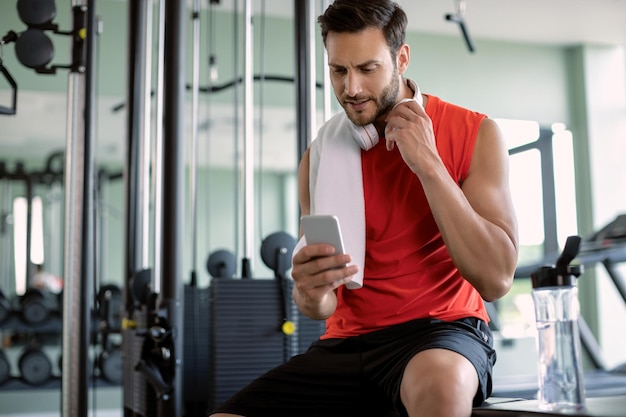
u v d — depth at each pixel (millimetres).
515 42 6961
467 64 6672
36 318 6254
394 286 1648
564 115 7113
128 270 3537
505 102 6844
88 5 2953
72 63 2932
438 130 1665
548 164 7082
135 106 3592
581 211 7195
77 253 2828
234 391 2785
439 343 1472
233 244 9414
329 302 1663
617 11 6289
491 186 1594
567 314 1285
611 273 4648
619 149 7180
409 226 1660
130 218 3559
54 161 8492
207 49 6078
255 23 6109
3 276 8227
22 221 8523
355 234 1663
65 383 2781
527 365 5598
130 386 3268
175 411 2611
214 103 6070
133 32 3607
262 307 2854
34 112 6430
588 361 6848
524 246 7156
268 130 7250
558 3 6098
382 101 1600
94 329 4402
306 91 2850
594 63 7148
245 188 3113
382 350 1603
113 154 8438
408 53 1688
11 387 5719
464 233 1472
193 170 3447
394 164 1695
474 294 1714
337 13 1574
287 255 2920
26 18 2924
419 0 5863
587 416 1168
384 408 1646
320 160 1761
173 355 2635
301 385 1686
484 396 1499
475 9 6164
